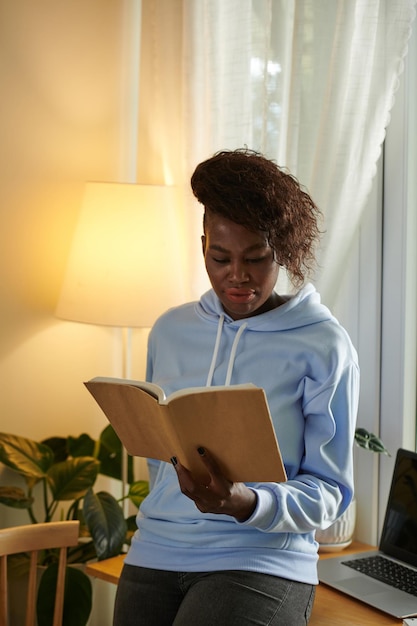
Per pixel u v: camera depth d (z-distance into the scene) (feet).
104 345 9.82
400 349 8.22
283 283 7.68
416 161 8.15
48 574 8.46
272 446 4.63
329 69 7.38
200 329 6.01
